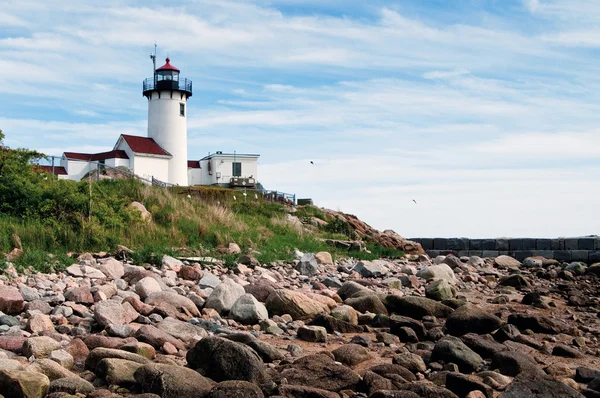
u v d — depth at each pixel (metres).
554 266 21.02
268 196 36.44
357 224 29.91
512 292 13.70
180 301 8.61
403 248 25.95
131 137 49.25
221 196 31.11
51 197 15.84
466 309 8.66
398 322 8.35
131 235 15.85
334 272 15.34
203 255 15.01
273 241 18.88
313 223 26.70
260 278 12.43
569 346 7.94
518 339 8.01
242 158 56.84
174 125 50.66
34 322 7.08
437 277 14.93
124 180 21.61
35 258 11.50
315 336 7.71
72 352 6.21
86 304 8.58
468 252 27.38
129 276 10.54
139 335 6.76
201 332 7.50
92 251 14.09
